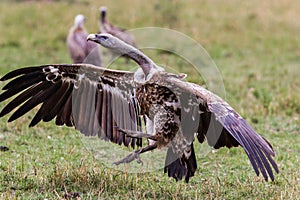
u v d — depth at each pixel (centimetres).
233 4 3316
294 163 1198
